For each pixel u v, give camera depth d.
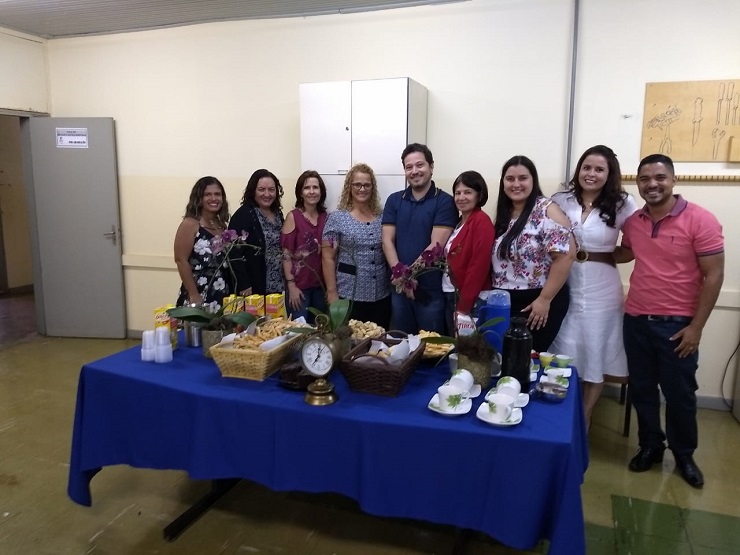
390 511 1.58
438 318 2.93
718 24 3.06
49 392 3.54
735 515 2.26
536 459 1.43
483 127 3.56
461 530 2.00
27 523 2.20
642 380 2.57
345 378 1.81
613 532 2.14
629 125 3.28
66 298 4.75
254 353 1.83
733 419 3.20
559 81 3.37
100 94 4.51
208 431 1.76
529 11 3.37
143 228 4.57
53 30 4.39
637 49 3.20
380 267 3.10
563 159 3.43
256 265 3.21
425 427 1.52
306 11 3.81
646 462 2.60
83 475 2.06
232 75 4.10
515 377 1.78
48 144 4.54
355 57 3.77
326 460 1.64
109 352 4.39
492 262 2.51
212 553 2.02
